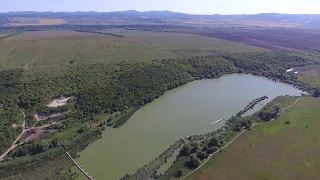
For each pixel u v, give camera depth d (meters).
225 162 91.50
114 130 113.19
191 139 106.31
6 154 91.94
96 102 128.12
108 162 92.00
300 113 129.88
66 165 90.25
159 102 143.88
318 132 111.81
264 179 83.75
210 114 130.62
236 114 130.25
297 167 89.50
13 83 133.88
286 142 104.25
